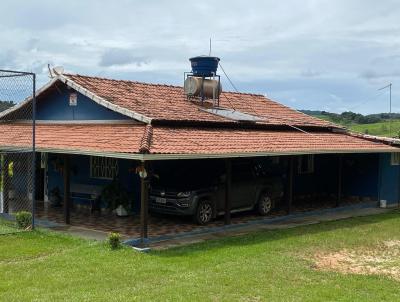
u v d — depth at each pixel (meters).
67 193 14.64
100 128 15.41
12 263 10.12
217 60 18.73
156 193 14.68
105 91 16.55
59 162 17.62
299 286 9.00
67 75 16.88
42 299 7.92
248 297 8.30
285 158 20.12
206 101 19.12
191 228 14.16
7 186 16.25
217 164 16.12
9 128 18.45
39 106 18.42
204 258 10.85
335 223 16.02
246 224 15.26
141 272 9.59
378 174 20.86
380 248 12.48
